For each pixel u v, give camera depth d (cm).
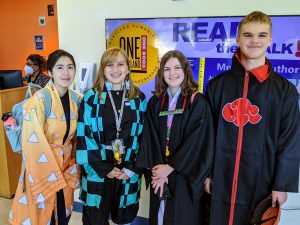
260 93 143
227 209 154
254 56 140
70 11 236
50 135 170
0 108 276
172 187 162
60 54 170
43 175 168
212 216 157
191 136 155
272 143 144
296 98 142
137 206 186
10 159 291
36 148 166
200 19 200
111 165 169
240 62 147
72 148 184
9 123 170
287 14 184
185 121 158
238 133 147
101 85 171
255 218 148
